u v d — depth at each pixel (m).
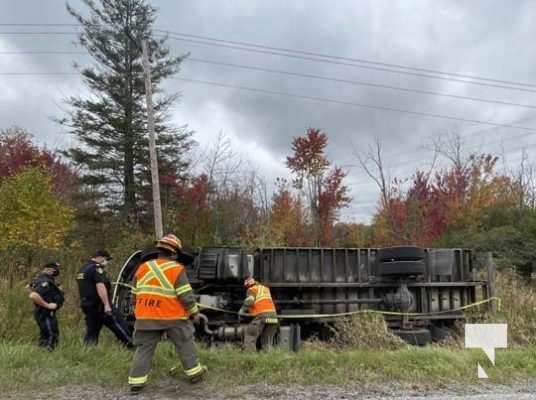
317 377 5.79
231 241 21.59
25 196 18.14
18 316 7.70
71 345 6.95
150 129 14.55
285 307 9.66
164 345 6.86
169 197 23.94
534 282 15.12
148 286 5.34
